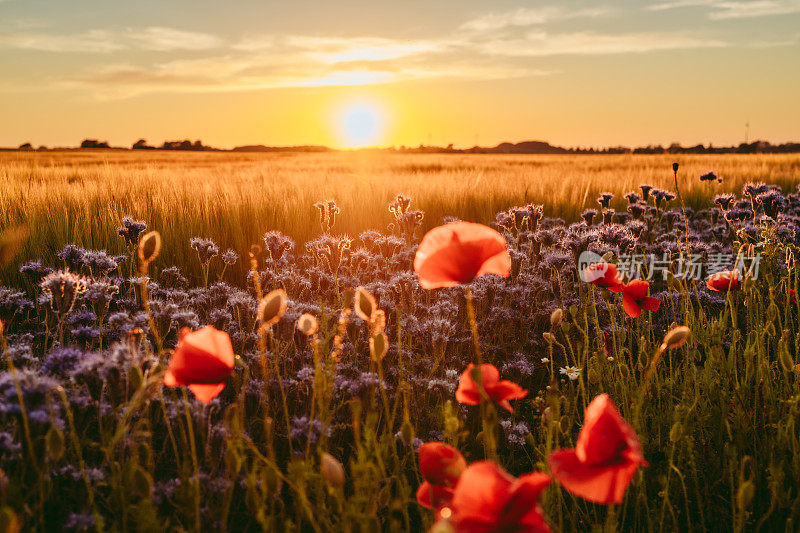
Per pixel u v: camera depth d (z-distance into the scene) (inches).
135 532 69.0
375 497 67.2
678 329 72.8
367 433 64.4
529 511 42.3
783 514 76.6
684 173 607.2
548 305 151.2
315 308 115.2
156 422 84.2
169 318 112.7
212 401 78.5
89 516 65.8
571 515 78.2
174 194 290.8
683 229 256.5
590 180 514.0
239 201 276.5
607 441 47.0
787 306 120.5
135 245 170.6
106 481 75.0
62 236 209.6
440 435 92.9
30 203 246.8
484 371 62.0
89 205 259.0
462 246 56.5
